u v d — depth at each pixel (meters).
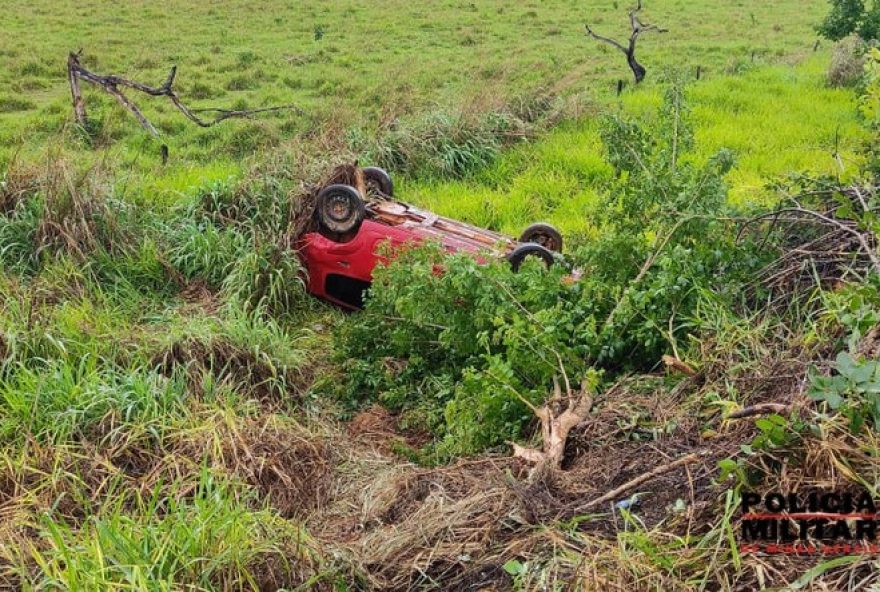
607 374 5.18
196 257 7.18
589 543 3.43
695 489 3.65
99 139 11.82
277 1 25.98
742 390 4.32
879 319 3.82
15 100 13.83
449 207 9.32
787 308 4.97
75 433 4.79
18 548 3.81
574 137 12.05
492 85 14.04
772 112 13.52
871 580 2.92
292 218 7.41
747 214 5.97
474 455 4.68
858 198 5.51
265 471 4.70
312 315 6.99
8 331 5.51
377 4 26.33
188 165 10.80
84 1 24.67
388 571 3.78
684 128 6.38
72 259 6.84
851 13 15.92
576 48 20.23
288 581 3.69
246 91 15.79
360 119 11.38
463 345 5.50
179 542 3.67
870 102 6.22
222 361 5.71
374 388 5.86
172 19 22.91
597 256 5.61
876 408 3.28
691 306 5.20
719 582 3.11
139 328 6.19
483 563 3.60
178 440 4.80
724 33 22.73
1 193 7.31
